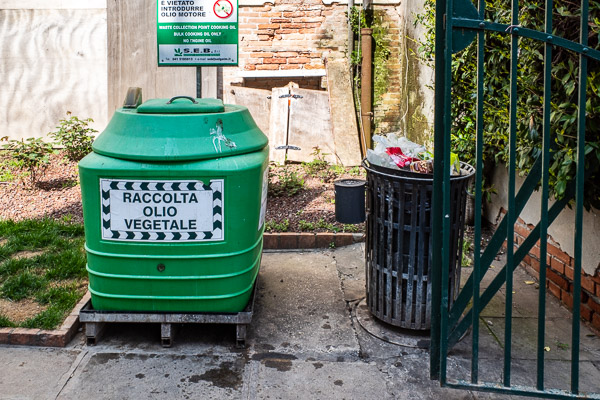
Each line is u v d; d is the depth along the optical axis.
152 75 7.34
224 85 8.80
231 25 5.29
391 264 3.90
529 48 3.69
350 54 9.09
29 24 8.84
